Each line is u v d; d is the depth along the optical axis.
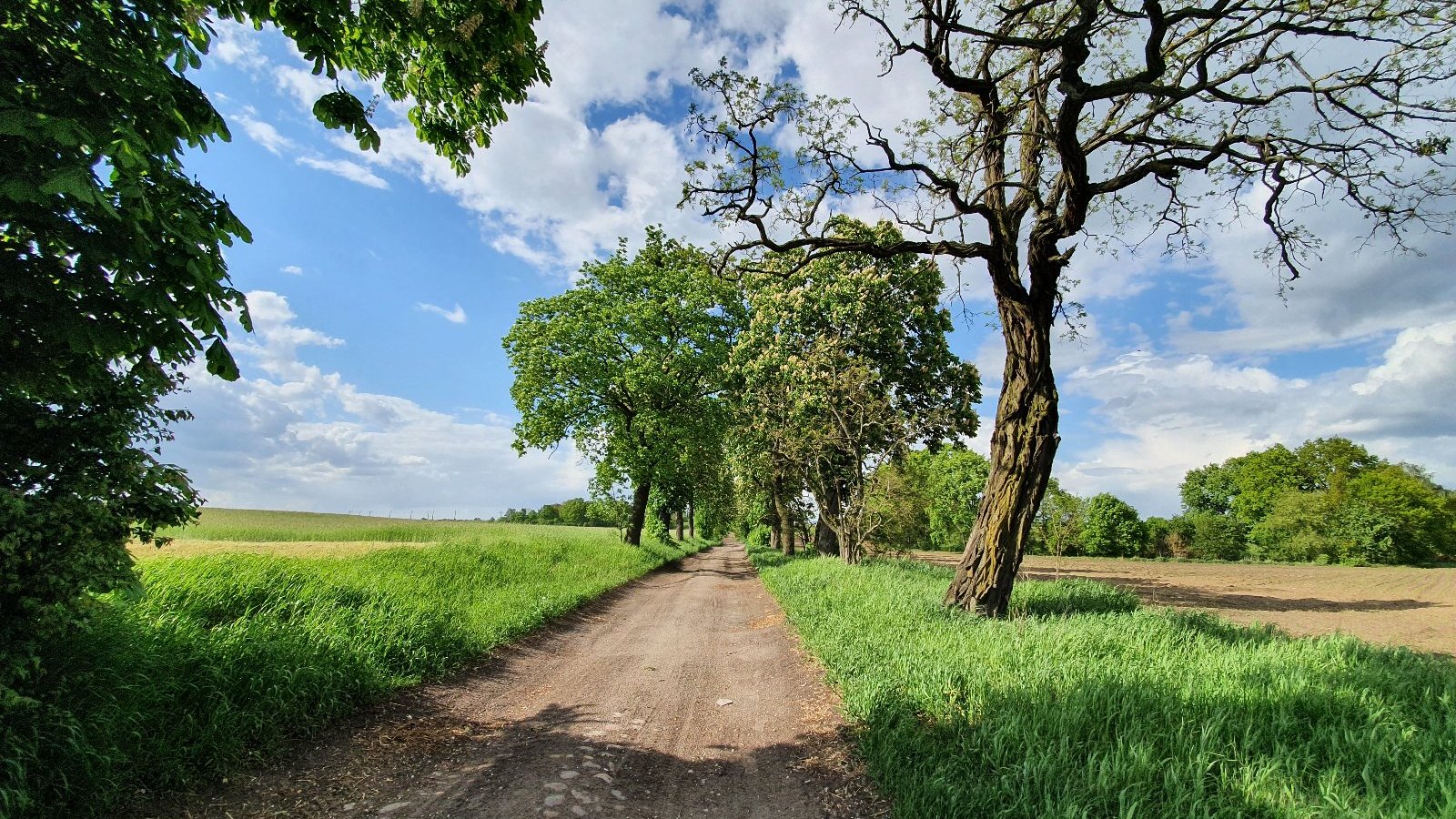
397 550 14.71
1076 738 4.29
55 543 3.32
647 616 13.08
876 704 5.46
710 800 4.26
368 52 4.98
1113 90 8.38
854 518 19.69
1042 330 10.23
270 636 5.91
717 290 26.38
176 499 3.97
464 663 7.95
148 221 3.02
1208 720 4.38
